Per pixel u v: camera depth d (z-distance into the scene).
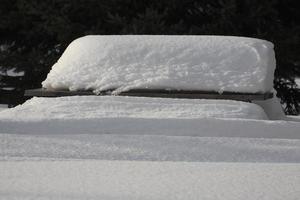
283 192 4.83
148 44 9.05
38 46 21.66
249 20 18.41
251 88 8.18
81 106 7.68
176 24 18.12
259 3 18.64
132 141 6.44
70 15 19.67
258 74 8.41
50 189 4.83
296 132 6.90
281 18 20.88
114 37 9.45
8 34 22.09
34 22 19.78
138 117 6.86
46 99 8.12
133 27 17.73
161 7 19.28
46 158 6.03
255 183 5.15
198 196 4.66
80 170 5.58
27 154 6.10
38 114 7.44
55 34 20.20
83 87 8.58
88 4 18.94
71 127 6.77
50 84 8.81
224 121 6.84
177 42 9.05
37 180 5.16
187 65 8.61
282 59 18.81
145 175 5.41
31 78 20.66
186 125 6.80
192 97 8.23
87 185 5.00
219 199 4.57
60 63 9.21
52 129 6.77
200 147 6.36
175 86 8.28
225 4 18.02
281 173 5.57
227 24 18.36
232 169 5.73
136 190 4.84
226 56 8.70
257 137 6.84
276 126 6.89
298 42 18.52
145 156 6.14
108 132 6.77
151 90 8.32
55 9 19.23
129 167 5.74
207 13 19.84
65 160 5.99
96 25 19.64
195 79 8.35
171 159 6.12
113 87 8.42
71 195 4.64
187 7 19.95
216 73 8.44
